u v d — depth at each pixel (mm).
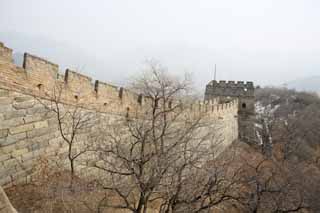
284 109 53781
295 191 16375
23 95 8773
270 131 40188
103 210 8578
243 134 43031
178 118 13914
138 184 7961
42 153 9531
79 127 10367
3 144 8070
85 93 11602
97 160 11719
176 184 8250
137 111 14367
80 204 8375
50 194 8164
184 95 16938
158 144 9875
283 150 33719
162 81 17359
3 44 8000
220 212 11086
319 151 37406
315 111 48938
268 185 15344
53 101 9977
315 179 19812
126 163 9055
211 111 24188
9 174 8250
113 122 13305
